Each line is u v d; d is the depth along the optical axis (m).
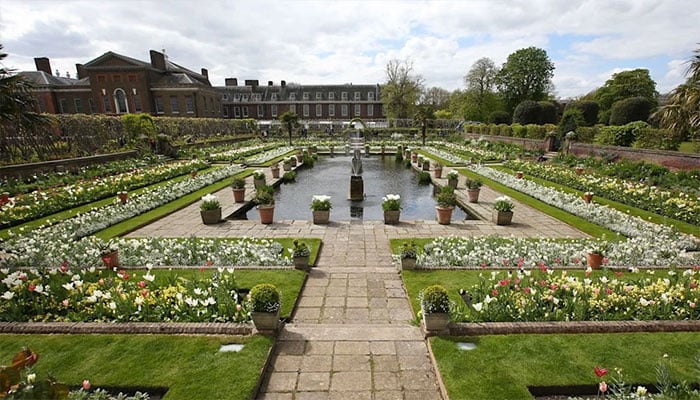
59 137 15.78
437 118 52.94
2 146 13.03
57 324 3.90
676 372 3.24
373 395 3.10
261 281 5.34
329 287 5.40
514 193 12.50
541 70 42.88
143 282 4.50
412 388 3.19
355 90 55.34
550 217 9.56
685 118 10.95
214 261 6.07
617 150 17.05
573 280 4.58
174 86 42.31
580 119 24.42
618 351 3.55
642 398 2.73
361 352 3.68
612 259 6.10
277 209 11.37
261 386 3.20
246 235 8.06
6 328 3.85
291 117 33.72
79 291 4.46
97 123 18.44
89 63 40.50
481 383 3.13
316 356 3.61
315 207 9.00
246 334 3.86
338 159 26.75
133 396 3.02
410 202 12.29
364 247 7.35
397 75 49.53
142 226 8.63
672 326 3.92
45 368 3.28
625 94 31.94
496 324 3.95
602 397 2.94
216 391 3.00
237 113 54.09
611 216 8.65
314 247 7.12
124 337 3.77
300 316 4.59
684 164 13.85
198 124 31.50
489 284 5.00
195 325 3.91
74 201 10.18
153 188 12.77
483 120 46.31
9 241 6.74
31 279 4.89
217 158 21.92
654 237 7.12
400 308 4.80
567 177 13.64
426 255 6.35
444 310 3.79
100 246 5.82
